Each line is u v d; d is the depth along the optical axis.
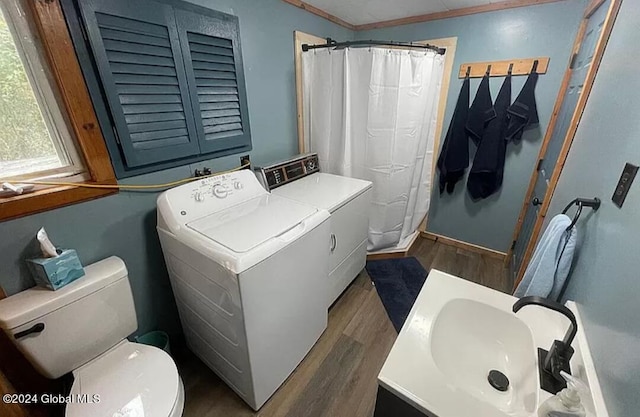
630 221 0.71
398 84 2.02
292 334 1.44
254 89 1.86
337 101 2.15
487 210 2.62
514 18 2.06
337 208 1.72
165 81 1.33
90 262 1.25
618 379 0.61
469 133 2.43
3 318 0.91
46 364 1.02
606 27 1.23
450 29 2.32
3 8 0.92
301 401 1.41
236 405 1.40
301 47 2.11
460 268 2.52
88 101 1.12
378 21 2.56
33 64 1.01
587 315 0.85
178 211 1.34
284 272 1.26
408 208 2.68
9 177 1.02
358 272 2.28
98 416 0.93
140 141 1.29
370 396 1.44
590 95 1.31
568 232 1.02
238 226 1.31
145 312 1.52
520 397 0.81
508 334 0.99
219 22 1.51
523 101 2.14
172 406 0.98
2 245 1.00
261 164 2.06
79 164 1.18
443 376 0.75
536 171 2.24
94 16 1.05
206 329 1.38
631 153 0.78
